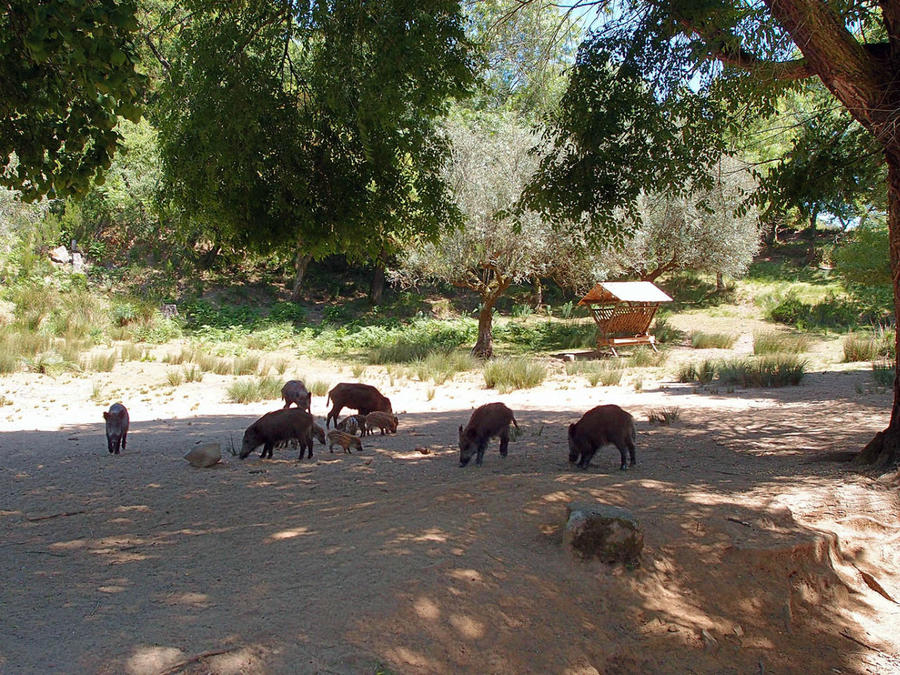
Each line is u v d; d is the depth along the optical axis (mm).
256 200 9492
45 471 8773
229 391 17250
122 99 6215
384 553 4676
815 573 5453
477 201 23188
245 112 8789
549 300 40281
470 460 8922
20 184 6922
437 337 29891
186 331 28078
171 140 9297
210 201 9227
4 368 18797
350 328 31594
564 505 5820
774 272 40156
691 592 4953
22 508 6875
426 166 10500
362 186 10109
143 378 19234
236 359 22328
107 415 10062
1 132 6832
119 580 4473
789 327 31531
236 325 30000
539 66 12961
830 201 11023
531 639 4109
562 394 17031
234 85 8867
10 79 6523
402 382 19891
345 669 3436
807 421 11547
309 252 10445
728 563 5254
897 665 4742
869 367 18672
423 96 8781
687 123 9883
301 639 3605
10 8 6113
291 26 9453
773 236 45000
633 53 9805
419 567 4465
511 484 6477
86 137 6832
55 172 6859
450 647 3840
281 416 9391
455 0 8875
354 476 8156
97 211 33406
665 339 29891
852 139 10242
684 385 17781
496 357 25766
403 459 9258
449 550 4781
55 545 5441
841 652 4840
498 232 23406
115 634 3596
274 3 9219
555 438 10727
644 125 9867
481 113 25578
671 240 28422
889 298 33250
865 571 5898
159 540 5523
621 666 4207
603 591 4703
